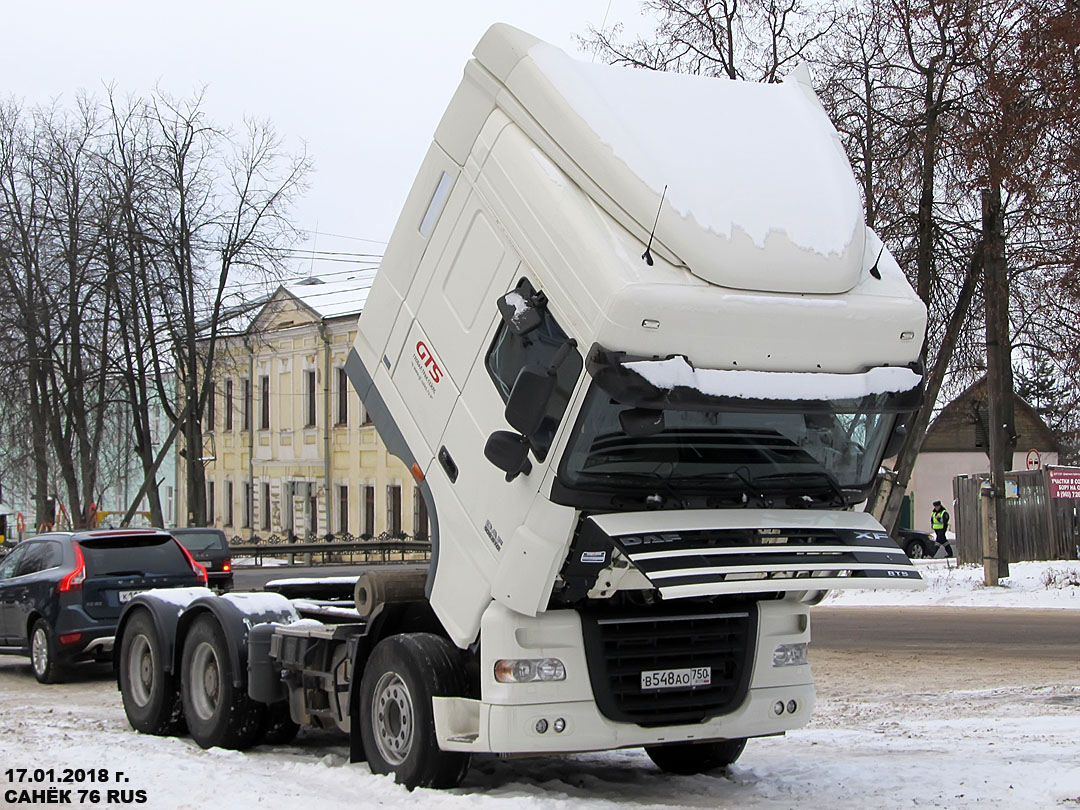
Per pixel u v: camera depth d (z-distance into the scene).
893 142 25.59
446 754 7.91
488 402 7.88
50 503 44.00
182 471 61.72
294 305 51.31
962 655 16.20
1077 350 25.80
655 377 6.79
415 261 8.80
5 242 39.88
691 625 8.06
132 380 40.69
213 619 10.18
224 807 7.38
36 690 14.95
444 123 8.55
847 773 8.41
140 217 38.91
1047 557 31.73
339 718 8.99
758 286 7.12
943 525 45.78
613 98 7.76
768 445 7.50
